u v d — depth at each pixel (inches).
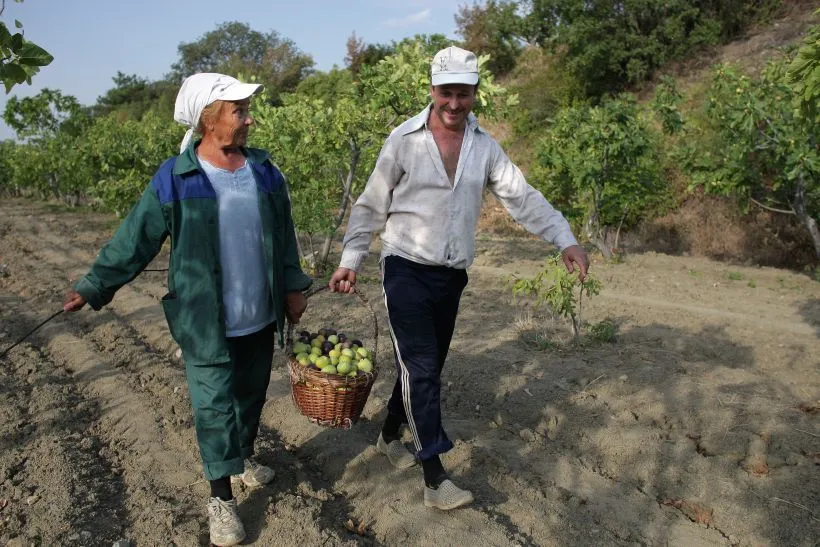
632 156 445.4
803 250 470.6
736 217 512.4
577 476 156.6
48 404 195.2
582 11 911.7
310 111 384.5
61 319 294.7
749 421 180.7
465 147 131.1
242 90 118.6
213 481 125.7
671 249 526.6
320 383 129.3
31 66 121.6
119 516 139.4
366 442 167.5
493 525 132.5
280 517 133.6
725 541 133.0
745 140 408.2
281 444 169.9
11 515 137.4
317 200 391.2
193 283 120.5
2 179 1050.7
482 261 452.8
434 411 133.4
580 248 134.3
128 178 505.7
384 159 132.3
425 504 137.1
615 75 916.6
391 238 134.9
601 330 255.3
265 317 130.7
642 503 146.3
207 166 122.6
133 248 120.0
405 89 348.5
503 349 245.4
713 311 313.6
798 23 807.1
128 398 199.5
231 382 125.0
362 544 129.2
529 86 993.5
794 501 144.2
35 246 525.0
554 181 504.1
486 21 1149.7
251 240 125.9
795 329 284.4
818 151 402.9
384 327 279.4
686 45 860.6
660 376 211.5
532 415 187.8
